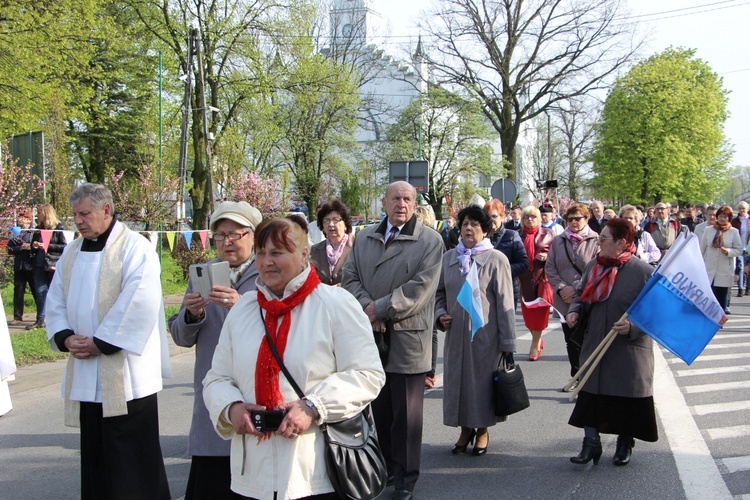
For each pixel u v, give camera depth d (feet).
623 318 15.76
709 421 19.98
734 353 30.32
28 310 40.98
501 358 17.08
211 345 12.03
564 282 23.62
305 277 8.66
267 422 8.08
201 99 66.54
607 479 15.58
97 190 12.80
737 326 37.55
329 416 8.14
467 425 16.71
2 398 20.72
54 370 26.07
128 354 12.60
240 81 79.71
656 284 15.65
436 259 14.93
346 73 108.78
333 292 8.84
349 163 130.21
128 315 12.33
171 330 12.37
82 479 12.84
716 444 17.88
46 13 60.18
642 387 15.71
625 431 15.92
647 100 141.79
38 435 19.49
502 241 25.86
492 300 17.03
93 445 12.67
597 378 16.08
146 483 12.69
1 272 40.57
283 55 85.46
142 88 99.04
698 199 161.48
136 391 12.59
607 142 145.79
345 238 20.49
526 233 28.89
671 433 18.93
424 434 19.45
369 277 15.24
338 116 113.09
